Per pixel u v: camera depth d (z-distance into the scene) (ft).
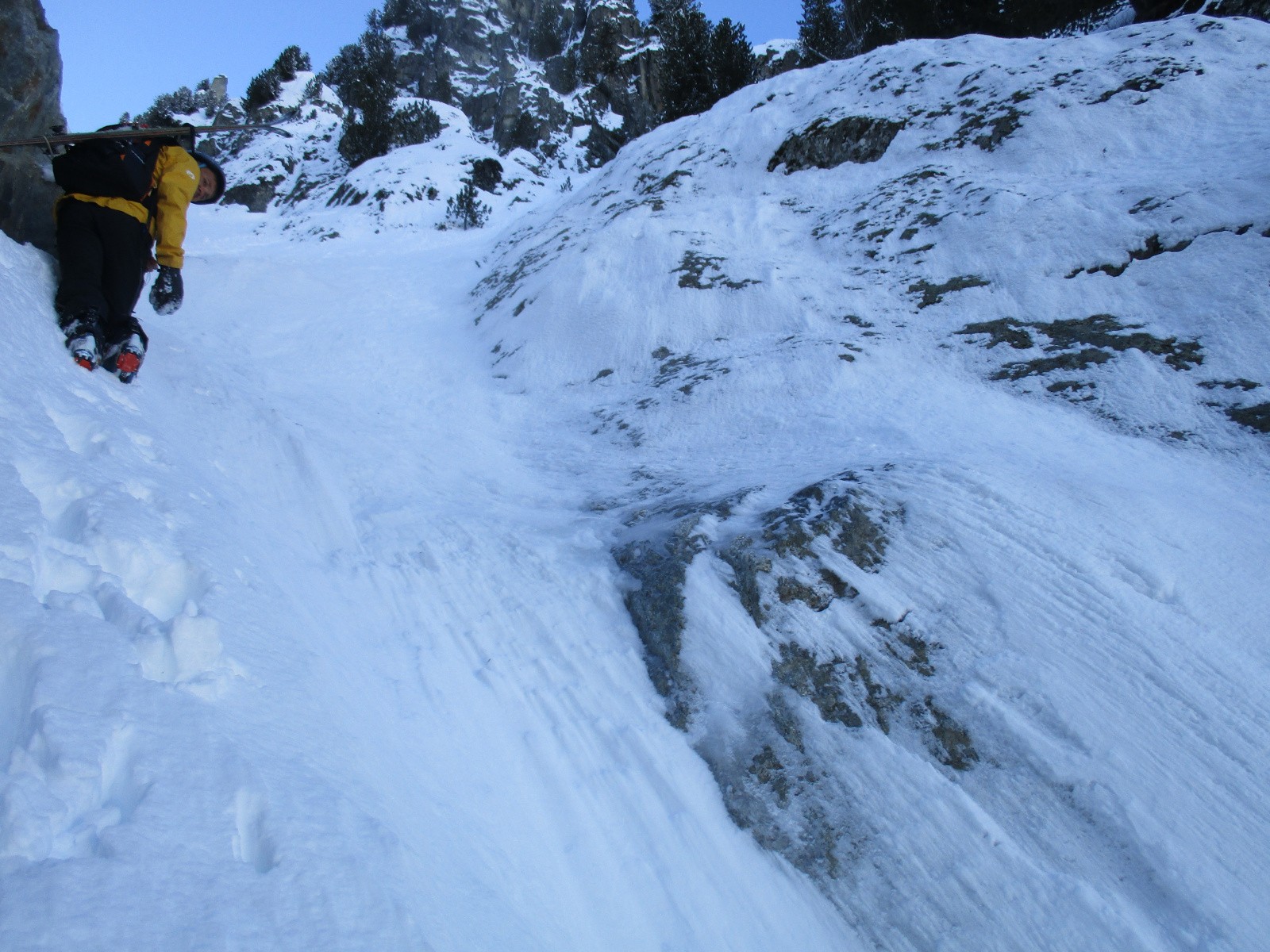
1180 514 11.81
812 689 10.20
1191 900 7.66
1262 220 17.87
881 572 11.19
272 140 87.40
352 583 12.23
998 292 20.18
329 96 109.40
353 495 15.14
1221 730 8.86
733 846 9.07
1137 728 8.97
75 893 3.89
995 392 17.15
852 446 15.44
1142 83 26.02
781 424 17.63
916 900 8.34
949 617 10.50
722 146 35.37
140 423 11.48
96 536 7.33
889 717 9.78
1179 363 16.02
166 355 16.79
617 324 24.73
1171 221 19.17
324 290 32.60
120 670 5.67
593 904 8.04
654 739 10.07
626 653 11.22
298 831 5.25
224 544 9.32
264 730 6.41
